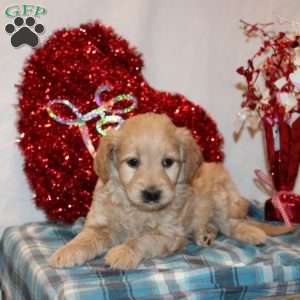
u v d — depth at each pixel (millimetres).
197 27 875
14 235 700
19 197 831
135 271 559
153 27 855
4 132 806
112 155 660
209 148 793
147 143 628
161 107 767
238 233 705
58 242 668
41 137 742
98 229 649
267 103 763
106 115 754
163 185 610
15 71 801
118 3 835
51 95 751
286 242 681
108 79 762
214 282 548
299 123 771
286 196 789
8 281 688
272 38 855
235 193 762
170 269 566
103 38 791
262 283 557
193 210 697
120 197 653
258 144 938
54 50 761
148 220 647
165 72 872
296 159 782
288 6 915
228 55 896
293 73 737
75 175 741
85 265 582
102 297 500
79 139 745
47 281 534
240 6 891
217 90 900
